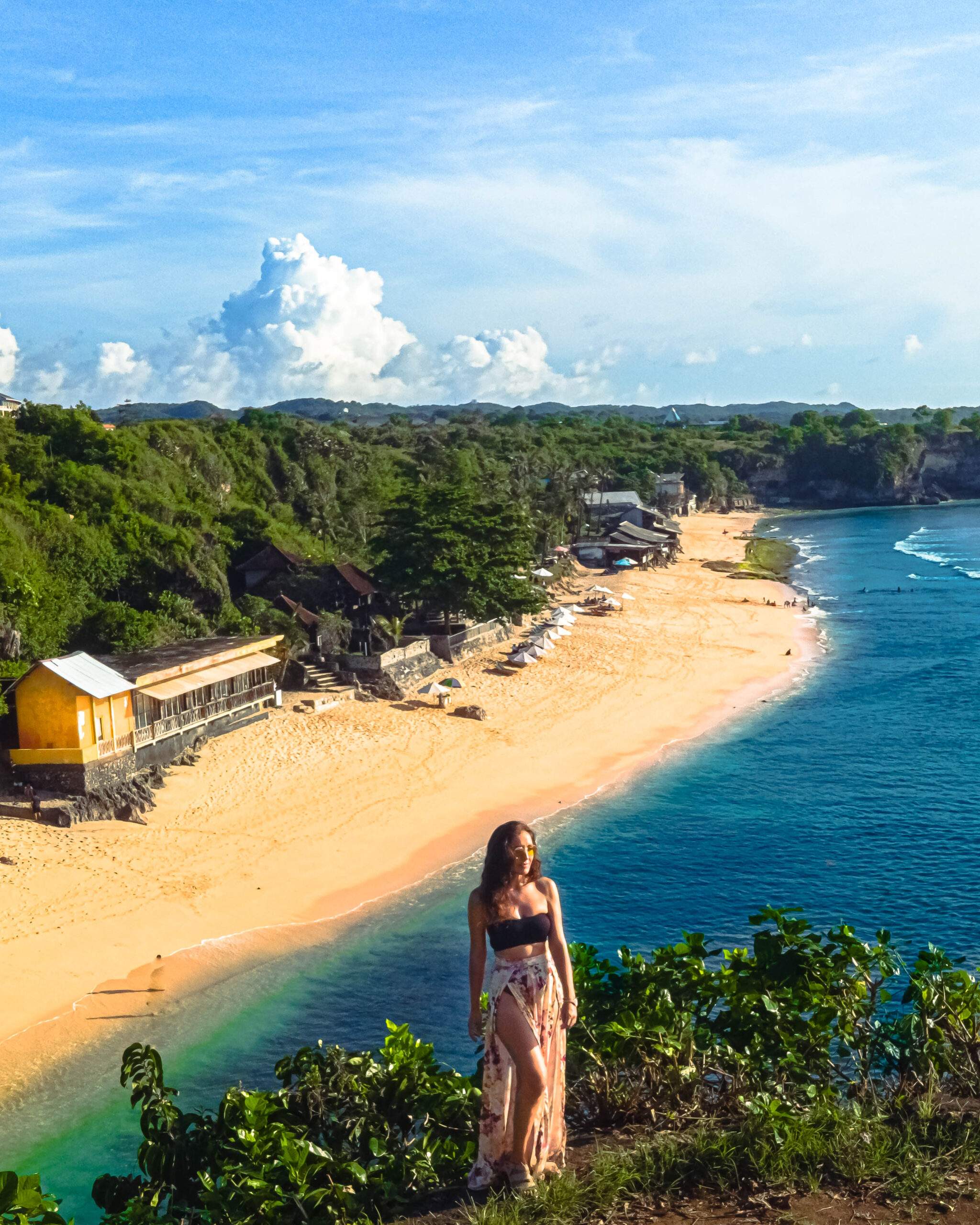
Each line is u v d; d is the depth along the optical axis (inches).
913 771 1987.0
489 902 295.4
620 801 1854.1
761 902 1411.2
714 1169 289.0
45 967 1221.7
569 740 2212.1
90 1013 1137.4
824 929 1314.0
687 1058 345.7
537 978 291.9
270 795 1820.9
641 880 1497.3
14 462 2864.2
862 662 3014.3
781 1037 362.9
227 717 2101.4
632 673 2810.0
